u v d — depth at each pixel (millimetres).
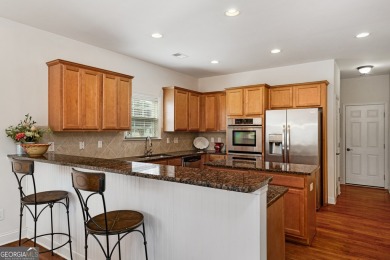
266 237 1541
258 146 4715
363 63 4781
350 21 2914
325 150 4395
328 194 4523
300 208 2775
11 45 2914
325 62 4559
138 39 3523
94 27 3113
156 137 5043
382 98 5836
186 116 5305
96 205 2297
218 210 1569
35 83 3113
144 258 1948
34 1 2492
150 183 1918
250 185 1343
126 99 3900
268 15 2775
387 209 4195
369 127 6004
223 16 2807
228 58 4449
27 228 3020
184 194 1728
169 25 3053
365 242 2914
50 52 3266
